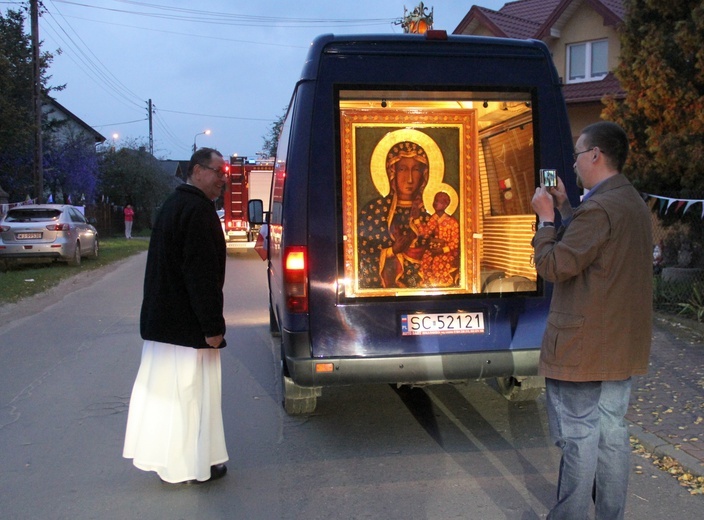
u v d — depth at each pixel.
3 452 4.88
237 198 21.41
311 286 4.56
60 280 14.82
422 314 4.67
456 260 5.30
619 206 3.04
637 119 10.25
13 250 16.30
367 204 5.16
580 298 3.07
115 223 39.62
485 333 4.73
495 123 5.26
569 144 4.77
